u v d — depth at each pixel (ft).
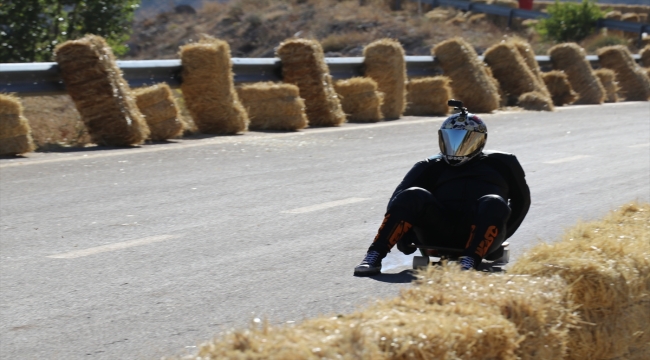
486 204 38.68
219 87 98.84
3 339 32.83
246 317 35.29
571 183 70.90
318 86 111.75
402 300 23.53
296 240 49.88
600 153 89.56
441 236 41.06
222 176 71.67
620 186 69.46
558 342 24.95
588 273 27.53
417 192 40.09
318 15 301.43
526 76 151.94
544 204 61.82
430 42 269.85
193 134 98.99
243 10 322.14
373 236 51.26
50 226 52.95
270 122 105.70
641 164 81.97
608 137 104.32
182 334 33.22
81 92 86.38
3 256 45.78
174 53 303.68
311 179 71.00
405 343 20.03
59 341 32.53
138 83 96.63
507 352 22.33
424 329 20.68
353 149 89.71
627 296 28.37
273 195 63.82
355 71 127.54
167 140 93.04
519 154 88.22
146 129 89.10
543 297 24.89
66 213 56.70
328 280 41.11
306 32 287.89
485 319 22.16
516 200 42.68
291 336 19.31
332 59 122.11
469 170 41.65
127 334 33.30
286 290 39.37
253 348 18.72
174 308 36.63
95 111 86.74
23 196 61.93
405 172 75.15
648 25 287.89
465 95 138.00
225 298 38.09
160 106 92.07
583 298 27.48
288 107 105.29
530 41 304.50
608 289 27.61
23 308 36.78
